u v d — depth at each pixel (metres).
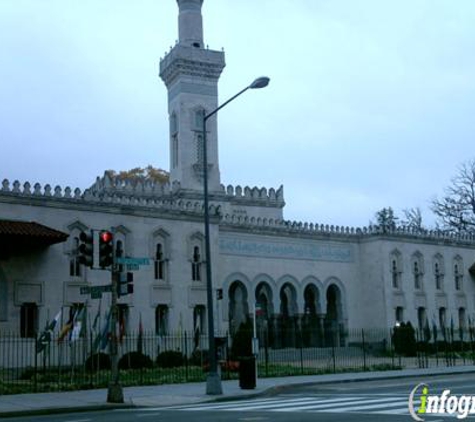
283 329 51.59
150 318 42.44
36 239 36.34
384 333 54.69
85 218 40.97
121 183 55.47
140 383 30.09
